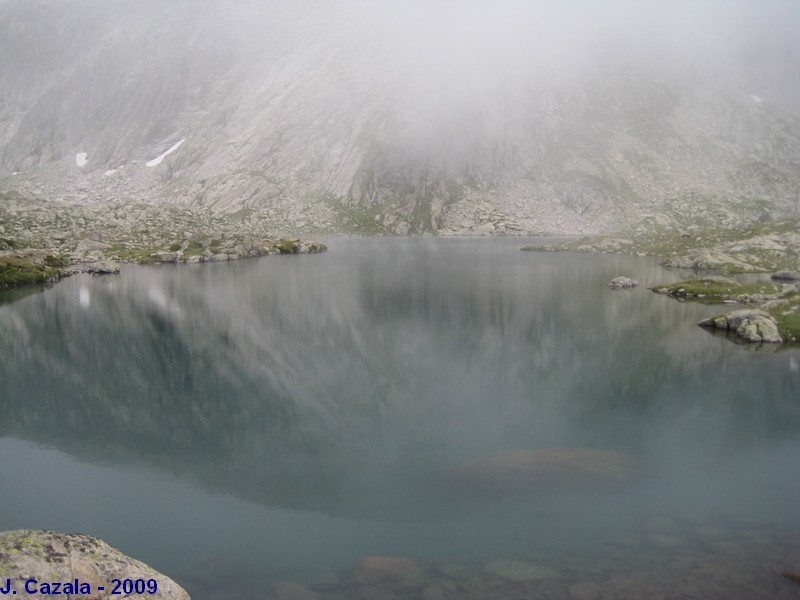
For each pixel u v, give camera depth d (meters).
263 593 14.52
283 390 35.97
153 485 22.64
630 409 31.67
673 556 16.02
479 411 31.72
